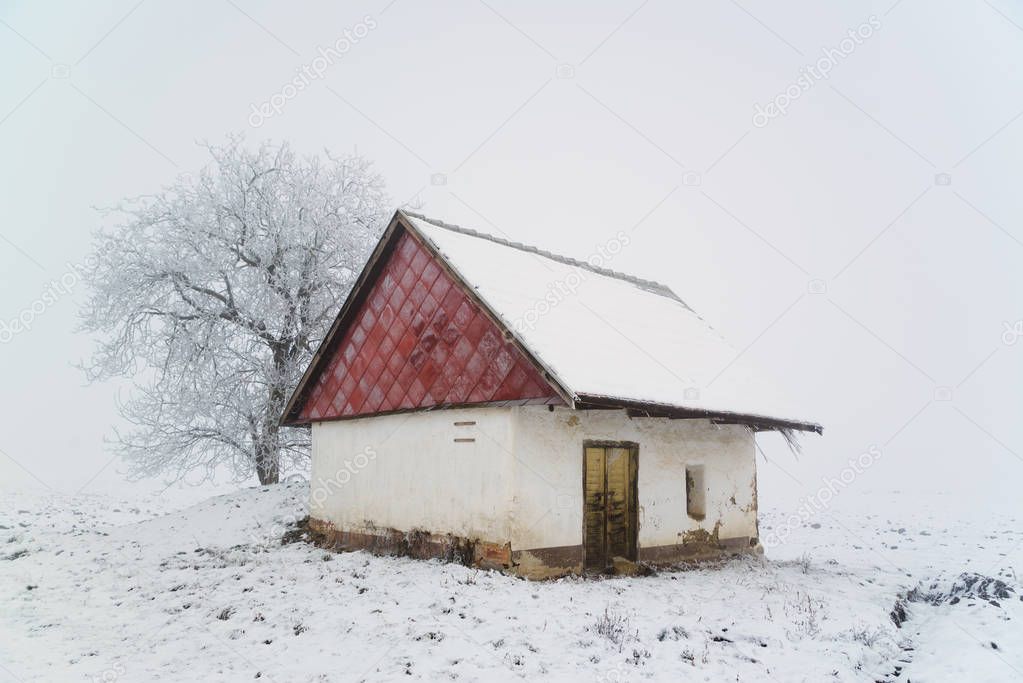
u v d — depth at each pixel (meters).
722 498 14.77
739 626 8.85
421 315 13.06
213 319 21.31
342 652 7.68
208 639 8.34
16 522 21.64
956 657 8.12
